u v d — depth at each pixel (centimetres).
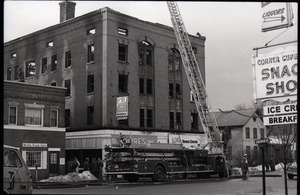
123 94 2805
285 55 903
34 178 2444
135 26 2872
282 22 902
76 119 2811
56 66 2723
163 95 2894
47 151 2627
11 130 2478
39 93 2647
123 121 2716
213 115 2392
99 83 2744
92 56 2798
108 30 2747
